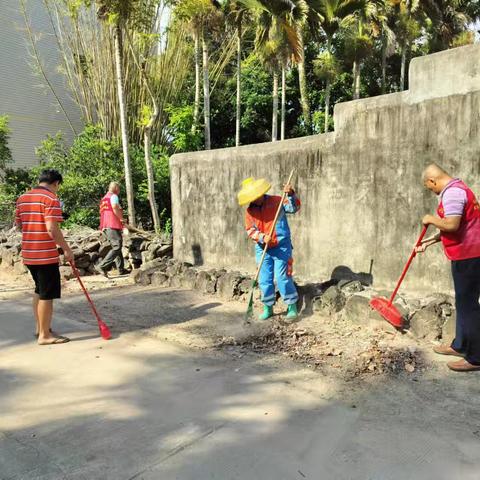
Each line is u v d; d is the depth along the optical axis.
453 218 3.34
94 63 14.21
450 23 23.48
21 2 15.83
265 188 4.64
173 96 16.17
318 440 2.76
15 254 8.16
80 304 5.96
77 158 12.15
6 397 3.39
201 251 7.16
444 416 2.99
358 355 3.97
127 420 3.03
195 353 4.21
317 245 5.59
